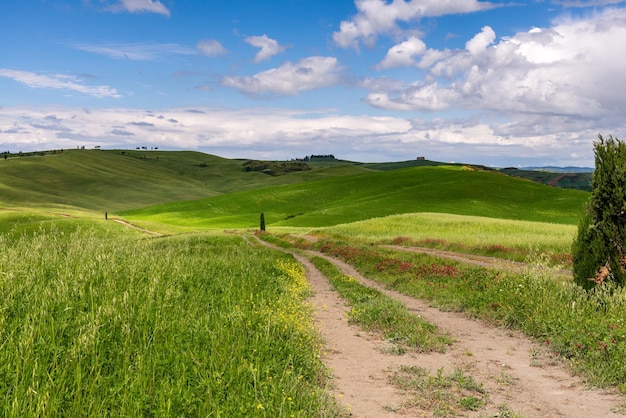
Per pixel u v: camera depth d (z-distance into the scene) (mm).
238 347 7594
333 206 135625
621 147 13453
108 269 10852
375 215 107188
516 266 24438
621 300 12031
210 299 11539
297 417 5598
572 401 7242
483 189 129500
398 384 7816
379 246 45688
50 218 92312
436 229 60562
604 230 13438
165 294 10172
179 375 6371
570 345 10016
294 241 58969
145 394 5672
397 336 11141
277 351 8070
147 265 12688
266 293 13781
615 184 13258
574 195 121375
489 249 36094
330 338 11102
